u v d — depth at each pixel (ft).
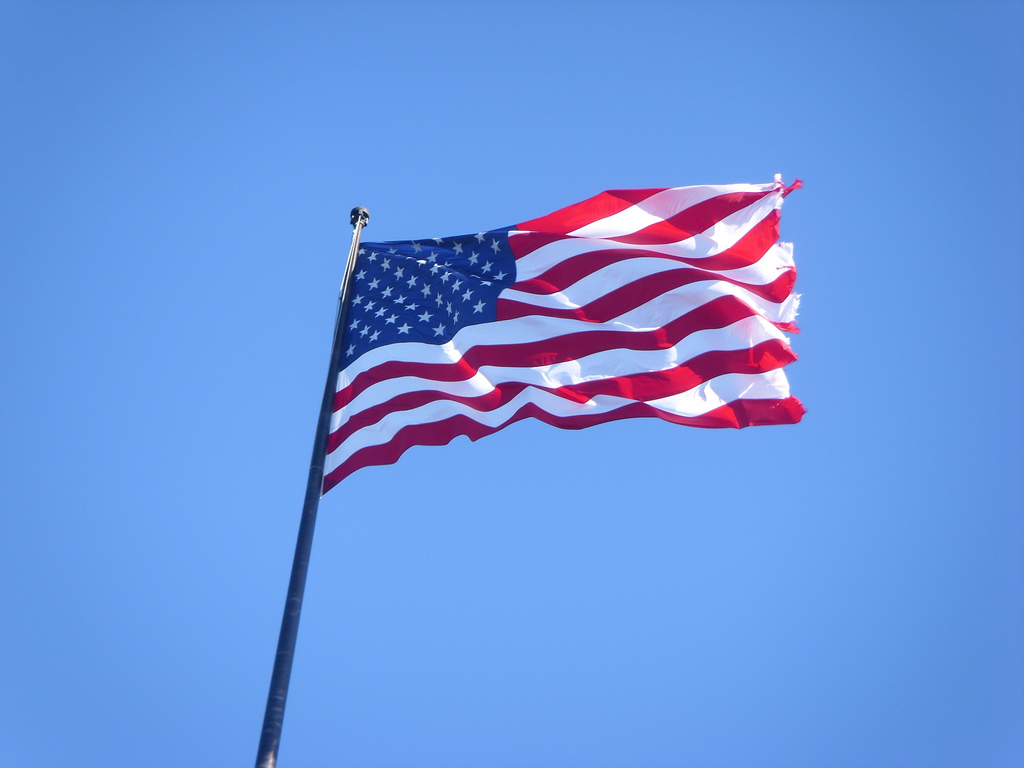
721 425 58.85
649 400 59.11
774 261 63.98
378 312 61.21
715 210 65.26
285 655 43.70
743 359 60.18
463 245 64.44
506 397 58.70
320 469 51.78
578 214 65.46
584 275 62.75
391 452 56.03
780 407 59.41
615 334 60.90
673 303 61.57
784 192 65.21
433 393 57.93
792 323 62.95
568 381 59.57
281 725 41.70
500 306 61.57
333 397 56.24
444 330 60.54
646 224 65.26
